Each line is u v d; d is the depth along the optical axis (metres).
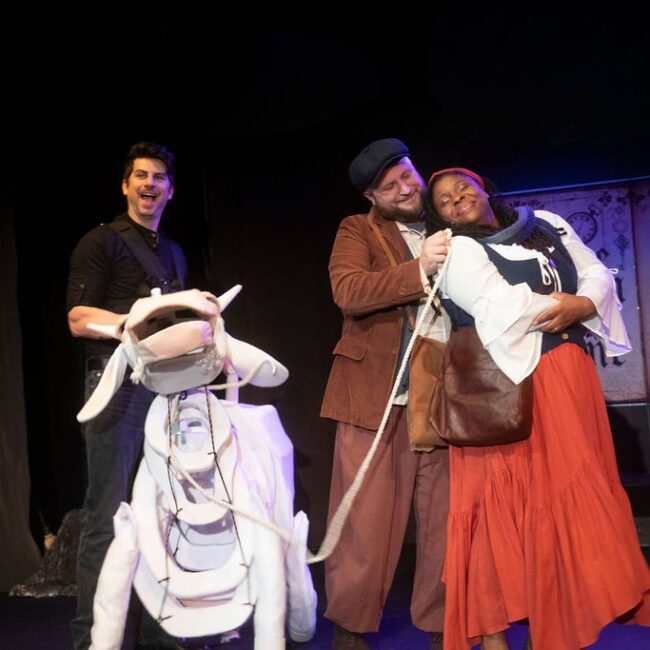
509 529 2.55
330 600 2.93
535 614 2.45
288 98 5.13
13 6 4.89
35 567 4.95
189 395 2.65
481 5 4.95
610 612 2.37
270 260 5.52
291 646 3.32
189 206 5.49
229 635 3.41
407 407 2.88
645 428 5.38
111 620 2.52
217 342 2.60
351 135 5.37
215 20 4.99
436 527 2.91
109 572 2.54
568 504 2.48
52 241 5.37
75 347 5.42
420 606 2.92
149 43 4.98
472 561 2.58
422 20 5.05
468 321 2.70
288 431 5.46
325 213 5.45
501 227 2.86
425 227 2.98
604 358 5.45
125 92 5.09
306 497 5.43
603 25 4.81
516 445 2.59
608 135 4.93
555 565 2.47
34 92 5.05
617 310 2.80
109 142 5.26
